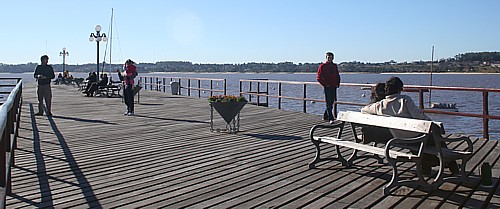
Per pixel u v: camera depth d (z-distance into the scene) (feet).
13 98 18.57
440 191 15.35
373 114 17.75
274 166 19.54
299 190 15.87
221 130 30.60
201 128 31.89
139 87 47.75
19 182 17.24
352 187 16.08
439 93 153.48
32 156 22.07
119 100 60.13
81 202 14.82
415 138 15.26
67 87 101.96
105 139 27.17
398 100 17.15
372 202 14.39
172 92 73.72
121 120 37.04
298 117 38.19
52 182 17.25
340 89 158.61
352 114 18.28
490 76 412.77
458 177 15.96
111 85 69.56
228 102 29.17
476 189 15.49
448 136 26.40
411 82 249.75
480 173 16.25
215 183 16.96
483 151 21.94
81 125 33.86
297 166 19.42
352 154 19.85
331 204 14.29
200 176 18.01
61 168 19.47
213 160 20.92
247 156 21.75
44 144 25.48
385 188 15.11
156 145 25.03
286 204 14.39
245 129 31.14
